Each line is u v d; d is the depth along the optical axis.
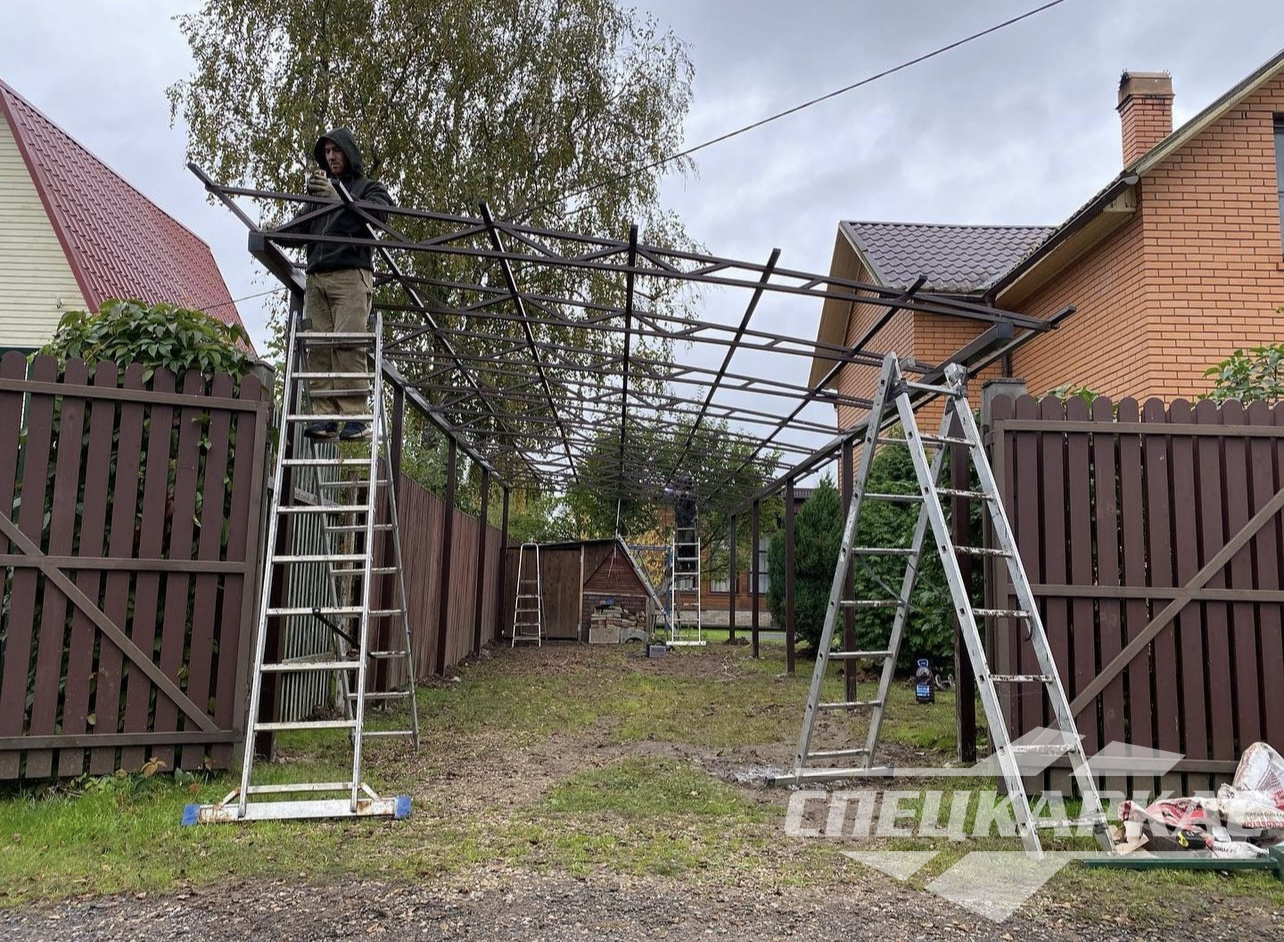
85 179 14.03
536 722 6.58
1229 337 8.17
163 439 4.44
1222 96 8.15
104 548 4.32
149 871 3.12
